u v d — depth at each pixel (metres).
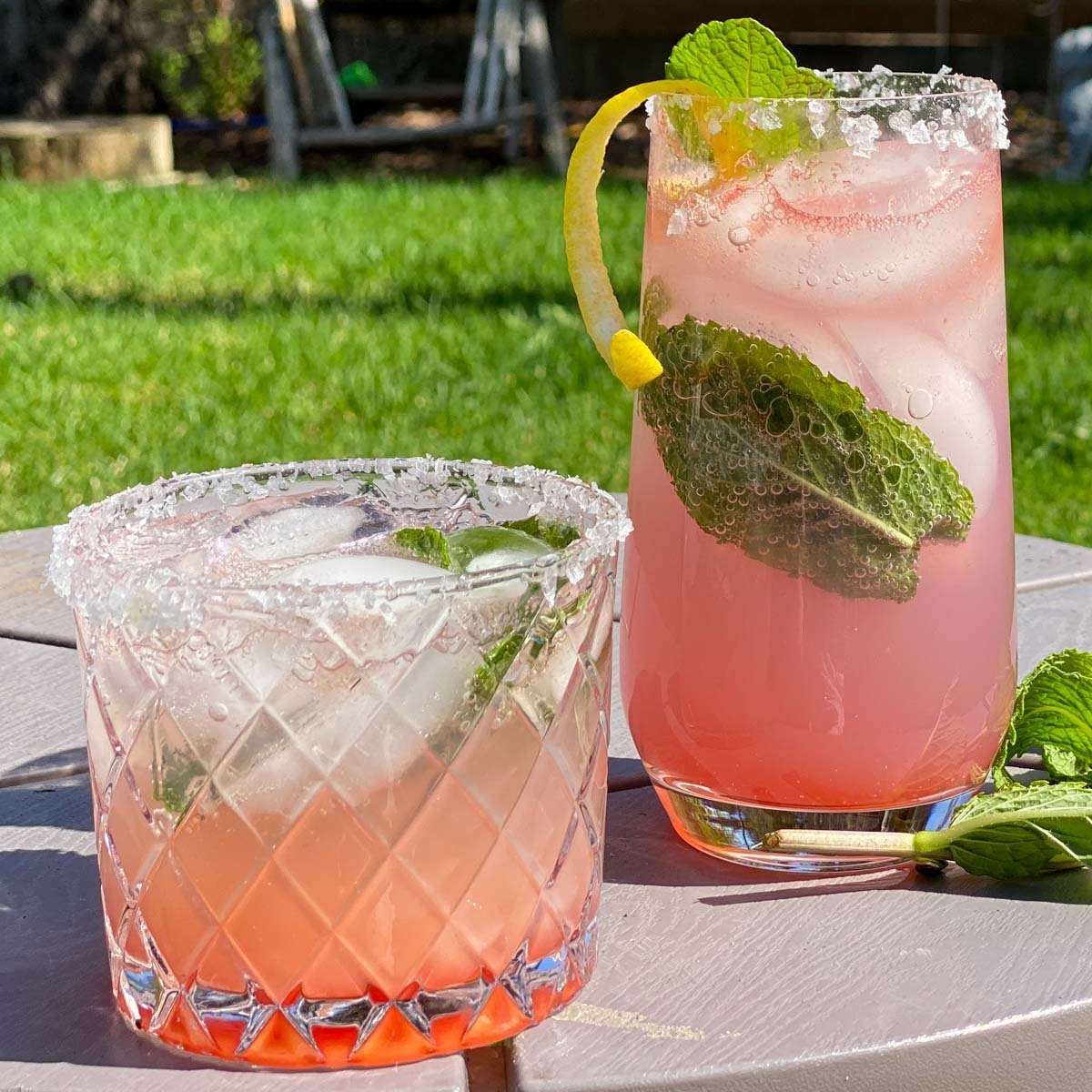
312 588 0.58
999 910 0.73
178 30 9.12
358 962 0.60
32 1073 0.61
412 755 0.59
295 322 4.23
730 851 0.79
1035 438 3.32
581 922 0.66
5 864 0.80
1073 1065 0.65
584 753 0.65
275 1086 0.60
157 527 0.72
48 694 1.03
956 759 0.78
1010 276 4.68
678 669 0.78
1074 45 7.05
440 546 0.66
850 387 0.72
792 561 0.74
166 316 4.36
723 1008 0.65
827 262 0.72
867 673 0.74
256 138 8.44
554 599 0.61
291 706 0.58
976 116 0.75
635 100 0.74
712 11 8.52
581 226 0.75
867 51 8.73
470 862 0.60
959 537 0.74
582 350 3.90
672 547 0.78
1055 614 1.11
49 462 3.20
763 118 0.72
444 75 9.05
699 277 0.74
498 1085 0.62
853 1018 0.64
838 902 0.74
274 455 3.21
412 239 5.39
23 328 4.20
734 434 0.74
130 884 0.62
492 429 3.35
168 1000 0.62
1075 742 0.82
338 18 8.80
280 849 0.59
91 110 8.11
